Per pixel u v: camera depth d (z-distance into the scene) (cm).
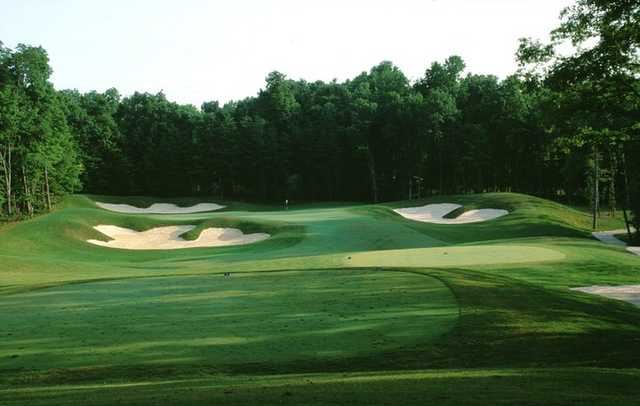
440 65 11419
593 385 872
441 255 3075
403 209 7125
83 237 5062
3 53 7744
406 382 906
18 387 966
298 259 3084
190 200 9256
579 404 728
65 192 8662
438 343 1230
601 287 2325
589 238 5331
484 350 1208
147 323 1420
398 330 1315
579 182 9312
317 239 4500
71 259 4244
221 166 10456
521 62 1956
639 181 5209
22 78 7831
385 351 1170
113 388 916
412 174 10206
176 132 10612
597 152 6081
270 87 11962
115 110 12262
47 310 1642
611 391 826
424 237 4641
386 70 13425
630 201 5403
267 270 2508
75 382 1000
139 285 2142
